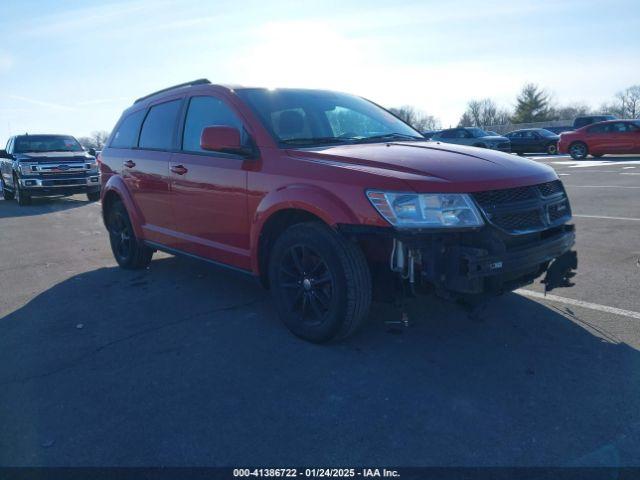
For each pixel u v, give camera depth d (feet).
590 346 11.98
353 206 11.00
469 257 10.25
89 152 50.85
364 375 10.94
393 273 11.36
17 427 9.54
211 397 10.30
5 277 20.11
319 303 12.39
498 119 250.57
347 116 15.56
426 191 10.46
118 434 9.20
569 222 13.12
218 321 14.26
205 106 15.61
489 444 8.57
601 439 8.63
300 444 8.73
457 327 13.25
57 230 31.50
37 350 12.84
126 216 19.66
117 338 13.38
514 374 10.82
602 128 69.10
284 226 13.44
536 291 15.88
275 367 11.45
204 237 15.55
